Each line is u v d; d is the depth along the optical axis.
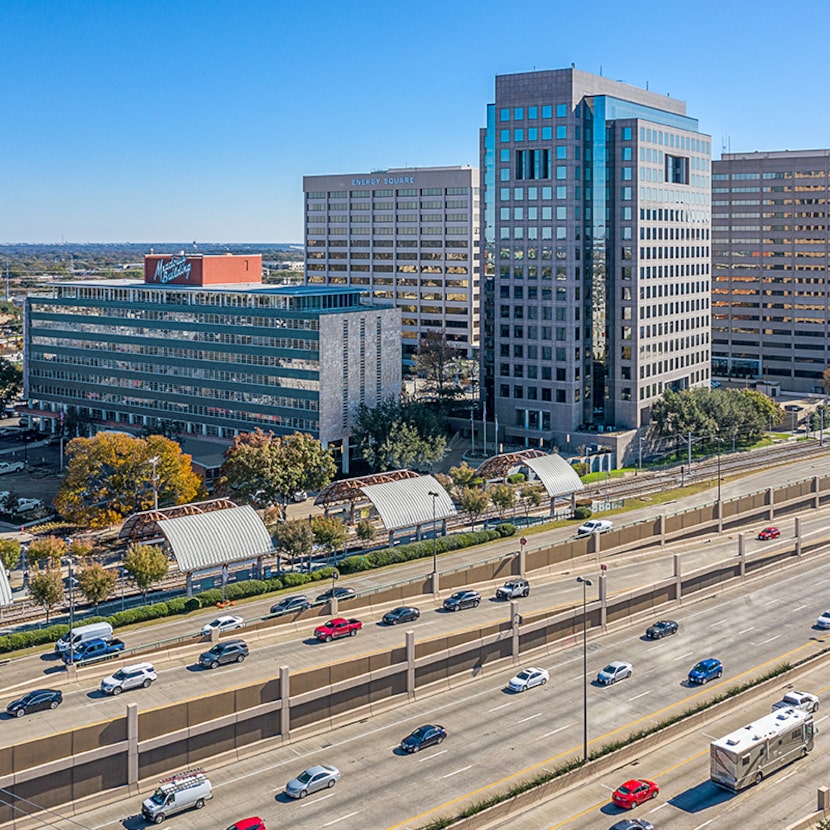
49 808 79.62
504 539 153.75
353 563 137.12
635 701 102.12
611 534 150.12
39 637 112.12
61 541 134.88
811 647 117.94
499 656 110.56
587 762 86.12
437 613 122.12
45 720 90.38
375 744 92.50
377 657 99.62
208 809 81.31
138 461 163.00
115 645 107.62
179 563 123.44
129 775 83.50
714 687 105.69
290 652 108.44
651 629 121.69
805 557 157.00
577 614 119.50
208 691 97.00
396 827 77.94
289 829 78.06
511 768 87.38
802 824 74.88
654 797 82.06
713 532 166.00
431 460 191.00
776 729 86.94
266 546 131.50
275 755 90.56
